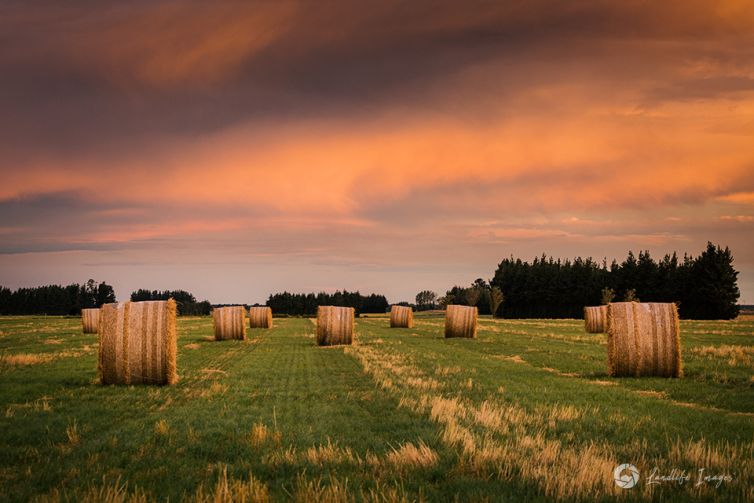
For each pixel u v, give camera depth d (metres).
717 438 9.80
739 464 8.09
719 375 17.86
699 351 24.95
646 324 18.14
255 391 15.41
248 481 7.60
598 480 7.20
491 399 13.73
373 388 15.80
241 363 22.28
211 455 8.98
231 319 34.78
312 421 11.38
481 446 8.88
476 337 37.25
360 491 6.90
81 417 11.84
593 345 30.75
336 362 22.64
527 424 10.88
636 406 12.93
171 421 11.40
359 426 10.88
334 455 8.66
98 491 7.14
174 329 17.08
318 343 31.09
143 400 14.09
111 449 9.25
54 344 30.56
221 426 10.95
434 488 7.26
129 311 16.97
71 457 8.84
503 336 38.53
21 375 18.52
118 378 16.83
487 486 7.17
